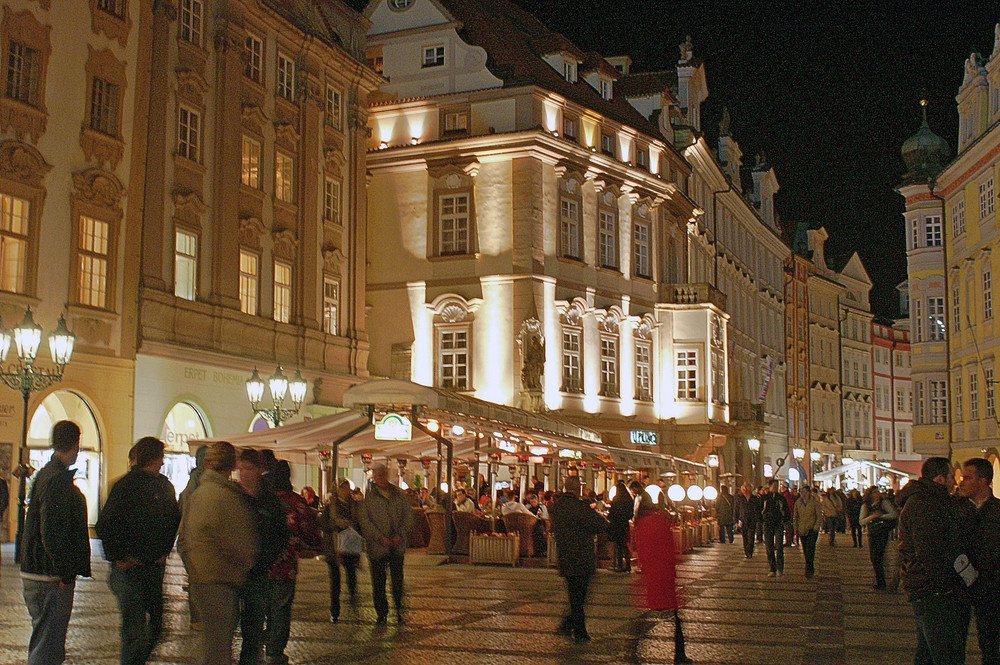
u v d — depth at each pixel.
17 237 25.31
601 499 35.09
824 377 89.19
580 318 46.22
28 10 25.86
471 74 45.84
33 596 9.30
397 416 23.33
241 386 32.69
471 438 29.78
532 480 39.19
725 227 65.94
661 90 55.38
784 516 25.59
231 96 32.72
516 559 24.88
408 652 12.36
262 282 34.28
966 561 8.75
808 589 20.94
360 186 40.16
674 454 50.62
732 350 58.59
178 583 19.22
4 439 24.84
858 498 38.81
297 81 36.81
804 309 85.12
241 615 10.11
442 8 46.53
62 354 22.94
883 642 13.80
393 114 46.75
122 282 28.28
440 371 44.75
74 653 11.97
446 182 45.53
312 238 36.97
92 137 27.48
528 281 43.78
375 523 14.71
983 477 9.70
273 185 35.06
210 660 8.61
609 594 19.47
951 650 8.70
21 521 21.08
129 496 9.49
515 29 51.12
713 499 39.41
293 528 11.55
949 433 50.16
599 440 36.78
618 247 49.06
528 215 44.09
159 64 29.91
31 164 25.61
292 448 26.19
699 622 15.69
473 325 44.38
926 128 56.00
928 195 54.09
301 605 16.69
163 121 29.89
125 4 28.88
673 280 54.00
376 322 46.00
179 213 30.38
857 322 96.88
